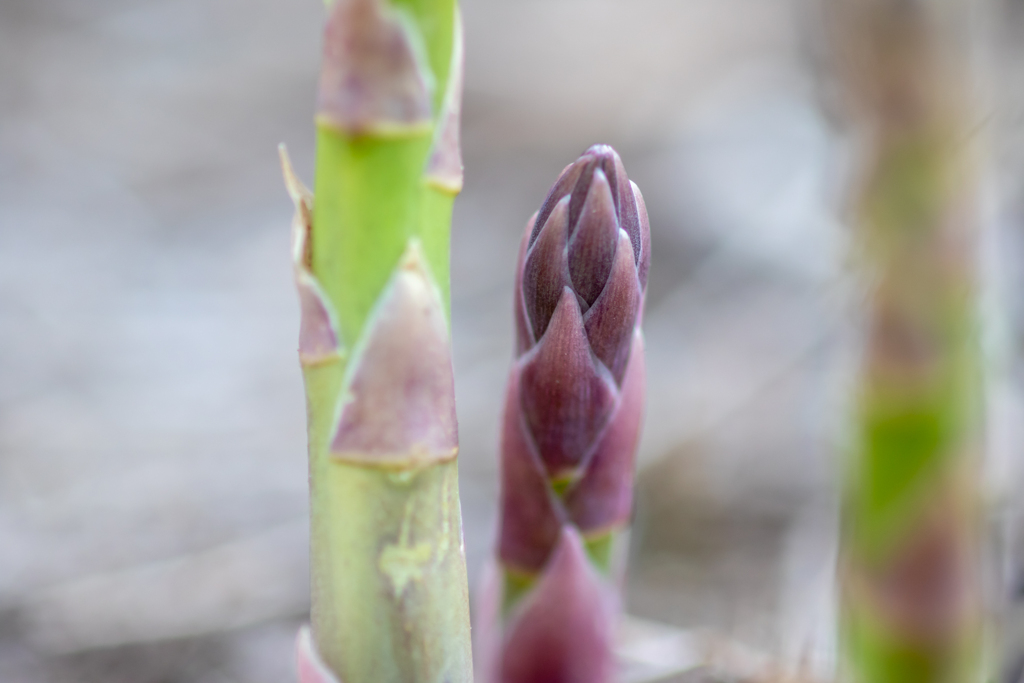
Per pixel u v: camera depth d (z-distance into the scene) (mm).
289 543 471
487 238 907
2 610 407
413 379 285
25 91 1270
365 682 289
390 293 284
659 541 480
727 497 501
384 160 282
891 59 302
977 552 316
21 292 765
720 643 375
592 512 310
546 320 305
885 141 305
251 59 1456
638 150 1019
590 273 304
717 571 446
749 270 723
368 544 287
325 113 282
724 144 903
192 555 458
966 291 308
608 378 307
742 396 562
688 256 799
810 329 591
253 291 796
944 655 316
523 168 1077
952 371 310
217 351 702
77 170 1068
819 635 371
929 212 306
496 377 642
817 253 595
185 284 803
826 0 306
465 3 1634
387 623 288
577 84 1270
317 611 290
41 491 509
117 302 764
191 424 599
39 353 676
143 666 387
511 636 312
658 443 542
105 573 435
